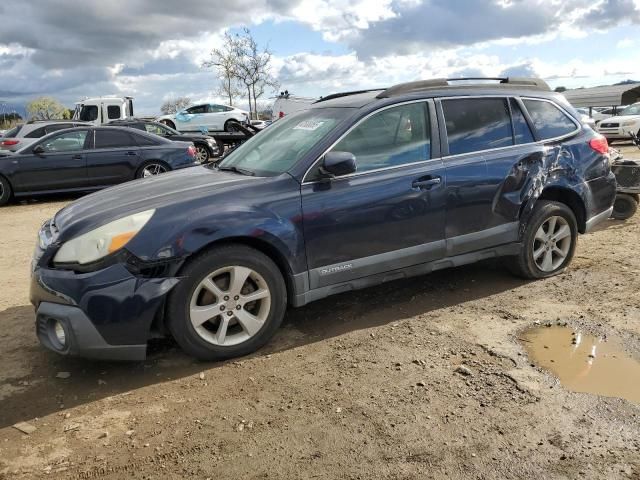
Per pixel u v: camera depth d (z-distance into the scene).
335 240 3.97
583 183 5.09
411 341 3.93
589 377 3.37
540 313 4.34
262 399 3.25
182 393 3.36
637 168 7.03
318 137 4.12
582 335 3.94
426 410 3.05
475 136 4.61
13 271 6.14
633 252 5.85
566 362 3.56
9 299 5.14
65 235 3.50
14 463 2.74
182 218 3.51
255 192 3.78
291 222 3.79
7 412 3.21
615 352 3.67
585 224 5.22
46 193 11.59
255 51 31.45
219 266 3.58
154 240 3.41
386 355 3.73
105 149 11.91
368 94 4.66
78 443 2.89
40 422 3.10
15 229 8.76
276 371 3.58
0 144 16.17
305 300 3.93
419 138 4.37
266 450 2.76
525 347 3.79
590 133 5.26
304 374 3.53
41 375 3.64
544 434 2.80
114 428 3.02
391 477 2.53
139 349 3.45
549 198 5.04
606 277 5.07
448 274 5.34
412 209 4.22
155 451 2.80
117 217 3.50
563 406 3.05
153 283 3.40
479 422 2.92
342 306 4.66
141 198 3.80
